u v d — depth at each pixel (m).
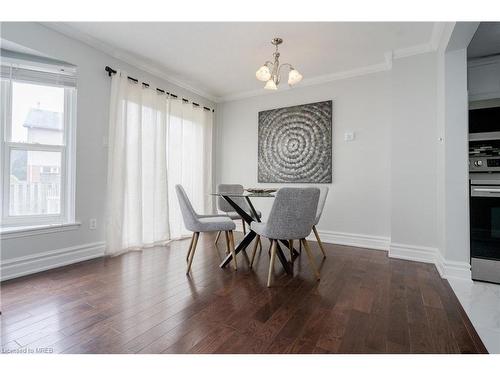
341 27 2.46
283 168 3.98
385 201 3.23
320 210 2.93
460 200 2.23
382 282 2.15
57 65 2.48
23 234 2.24
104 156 2.88
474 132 2.51
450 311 1.65
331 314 1.61
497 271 2.12
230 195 2.61
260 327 1.46
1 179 2.30
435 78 2.71
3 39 2.13
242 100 4.44
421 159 2.78
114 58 2.98
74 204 2.63
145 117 3.29
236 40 2.72
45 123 2.55
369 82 3.34
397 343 1.32
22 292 1.89
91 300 1.77
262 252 3.09
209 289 1.97
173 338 1.35
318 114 3.67
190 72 3.57
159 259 2.75
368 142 3.34
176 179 3.74
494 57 2.56
